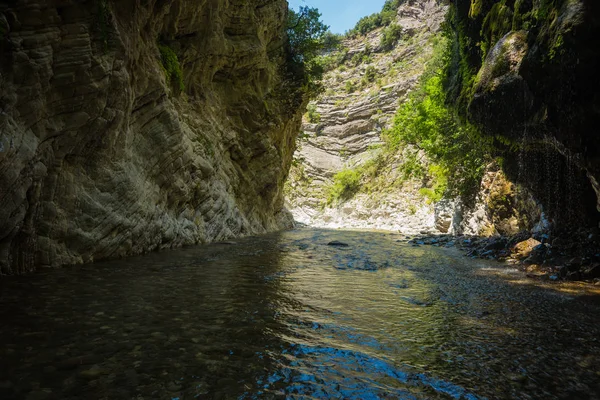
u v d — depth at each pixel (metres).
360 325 5.29
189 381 3.34
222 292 6.71
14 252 7.09
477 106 12.88
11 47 6.32
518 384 3.63
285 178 34.59
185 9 14.83
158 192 11.97
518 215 19.20
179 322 4.89
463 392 3.43
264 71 23.89
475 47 14.91
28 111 6.75
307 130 80.44
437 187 34.16
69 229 8.18
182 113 15.06
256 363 3.81
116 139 9.41
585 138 9.88
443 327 5.35
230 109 21.12
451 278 9.48
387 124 72.50
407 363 4.04
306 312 5.78
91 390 3.07
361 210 54.03
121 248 9.94
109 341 4.10
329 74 100.69
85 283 6.62
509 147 14.80
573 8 7.91
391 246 18.30
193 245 14.19
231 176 20.31
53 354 3.68
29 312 4.84
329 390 3.36
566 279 9.39
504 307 6.62
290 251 14.13
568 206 14.03
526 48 10.92
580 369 4.02
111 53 8.39
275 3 23.78
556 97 9.59
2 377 3.17
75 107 7.79
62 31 7.27
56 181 7.78
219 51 18.06
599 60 8.04
